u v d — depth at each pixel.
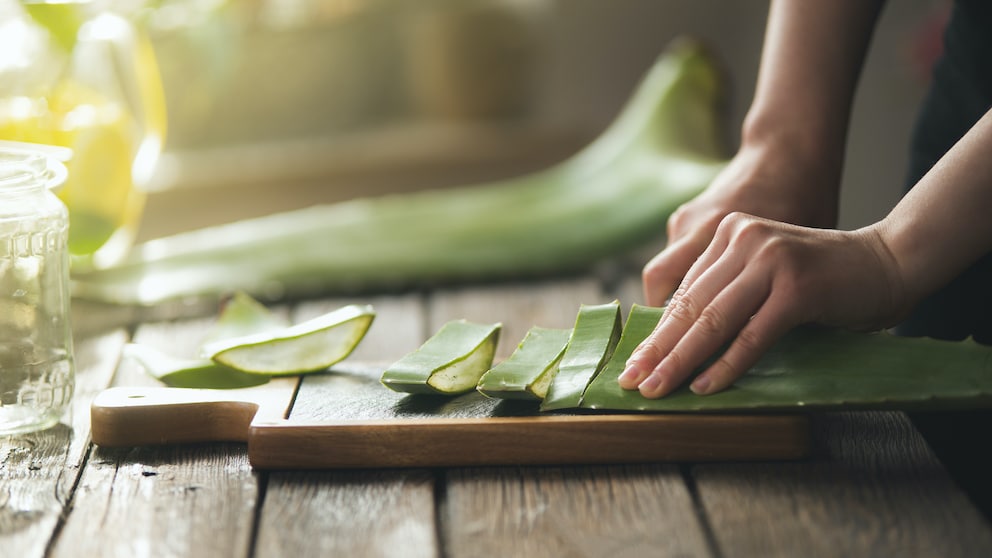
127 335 1.52
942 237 1.13
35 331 1.21
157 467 1.17
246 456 1.18
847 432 1.18
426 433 1.14
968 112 1.37
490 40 2.96
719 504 1.09
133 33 1.69
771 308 1.12
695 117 2.06
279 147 2.94
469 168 2.97
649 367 1.15
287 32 2.85
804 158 1.31
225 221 2.89
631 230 1.78
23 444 1.21
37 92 1.58
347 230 1.74
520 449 1.14
